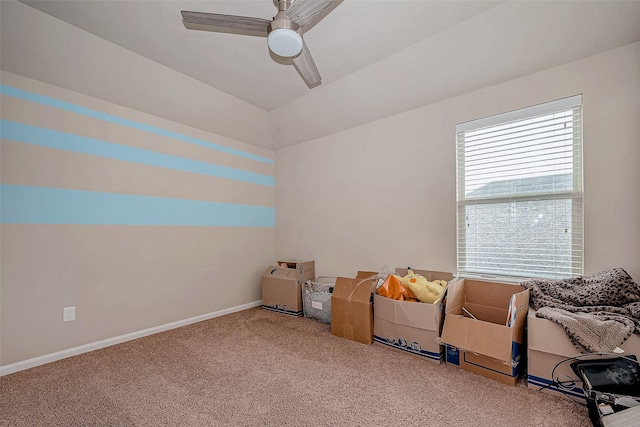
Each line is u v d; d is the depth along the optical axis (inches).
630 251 67.0
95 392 65.1
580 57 72.7
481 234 89.7
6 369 73.7
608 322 54.7
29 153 79.1
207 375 72.1
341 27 77.0
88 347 87.2
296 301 120.3
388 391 64.0
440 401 60.0
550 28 69.7
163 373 73.3
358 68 97.0
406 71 92.9
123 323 95.3
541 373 62.1
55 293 82.3
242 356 82.6
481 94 88.7
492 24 73.3
